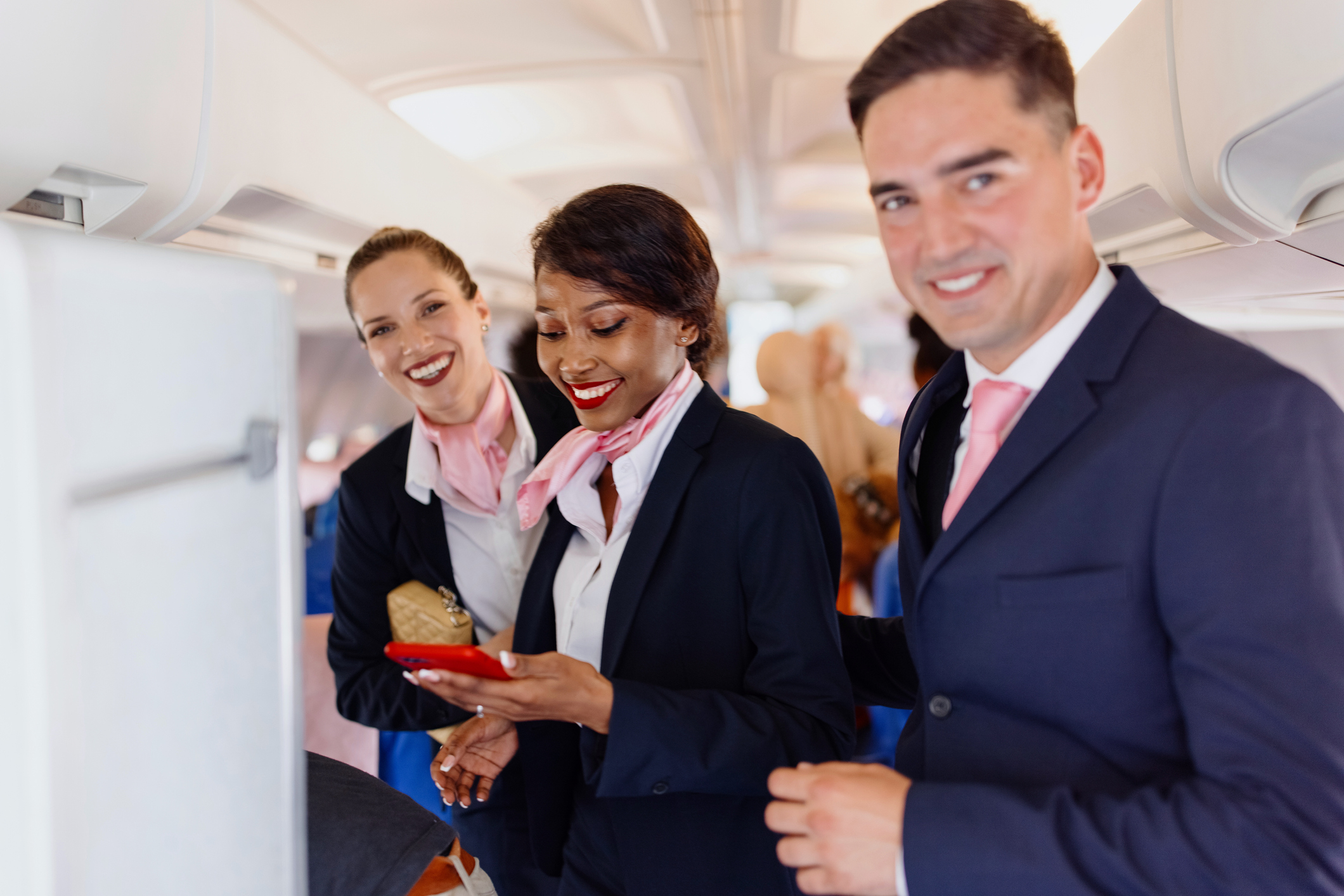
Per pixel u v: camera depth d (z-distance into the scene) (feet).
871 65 2.46
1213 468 2.15
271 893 2.21
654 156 13.02
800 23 8.11
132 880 1.69
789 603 3.67
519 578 5.46
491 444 5.47
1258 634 2.03
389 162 8.30
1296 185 4.09
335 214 7.17
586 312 3.72
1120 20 7.02
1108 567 2.34
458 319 5.18
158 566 1.76
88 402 1.54
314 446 10.21
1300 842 1.90
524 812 5.12
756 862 3.93
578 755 4.46
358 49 8.03
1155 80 4.61
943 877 2.21
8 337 1.37
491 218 12.08
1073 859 2.11
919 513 3.03
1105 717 2.39
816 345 9.20
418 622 5.08
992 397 2.75
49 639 1.40
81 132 4.03
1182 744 2.34
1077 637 2.39
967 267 2.42
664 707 3.40
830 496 4.00
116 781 1.65
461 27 7.88
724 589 3.84
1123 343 2.51
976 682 2.61
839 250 26.09
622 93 10.28
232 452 2.01
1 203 3.95
